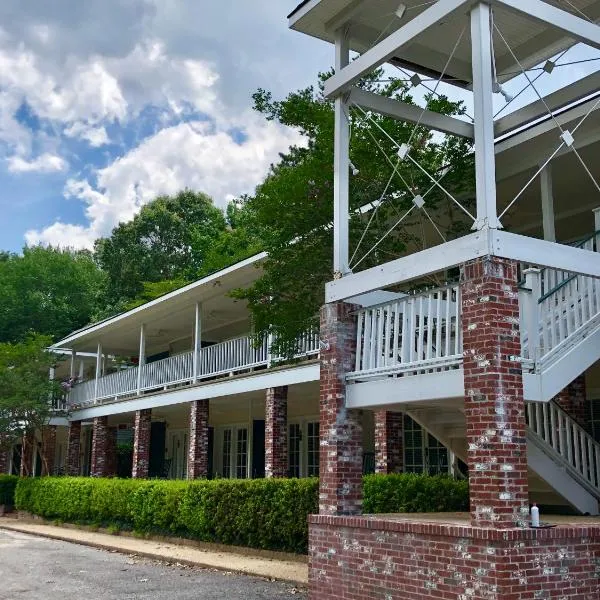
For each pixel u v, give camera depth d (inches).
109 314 1790.1
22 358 1077.1
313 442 821.9
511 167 483.2
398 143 469.4
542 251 310.0
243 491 576.4
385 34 418.0
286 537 529.0
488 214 297.4
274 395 651.5
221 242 1638.8
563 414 402.3
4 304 1919.3
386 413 541.6
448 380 313.0
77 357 1259.8
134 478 848.3
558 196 524.4
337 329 374.0
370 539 330.6
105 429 1021.8
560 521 332.8
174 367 866.1
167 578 468.8
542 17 321.4
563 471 385.7
